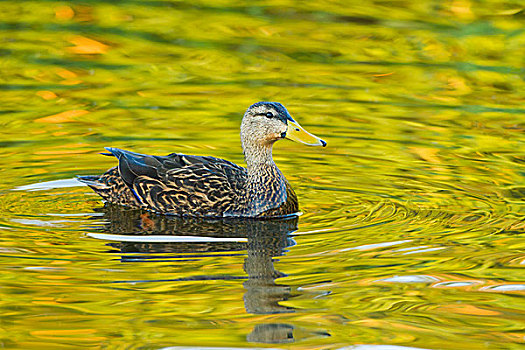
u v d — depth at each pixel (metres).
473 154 18.47
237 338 10.38
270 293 11.71
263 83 23.78
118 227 14.64
